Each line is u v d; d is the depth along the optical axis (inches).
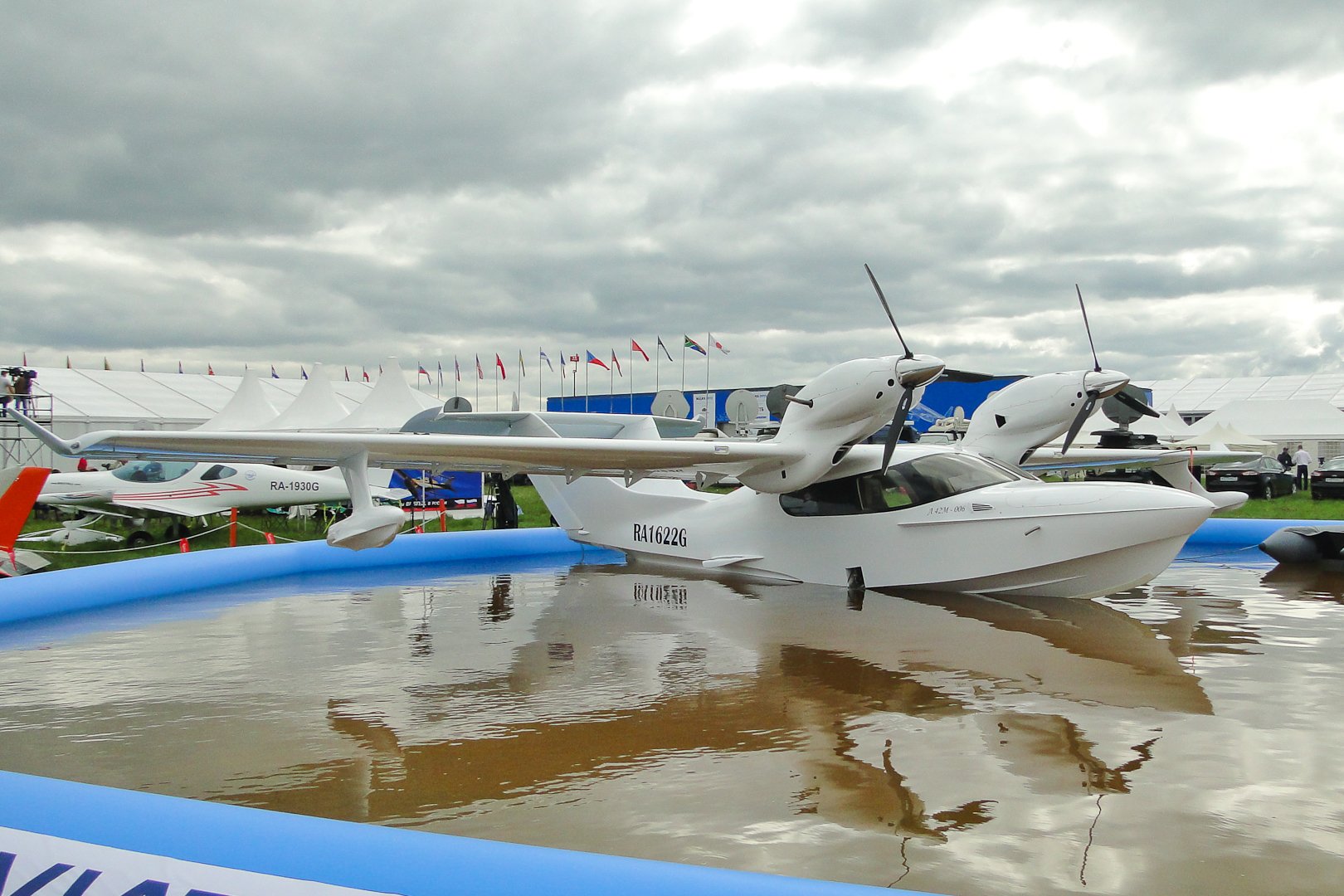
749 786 167.8
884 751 185.9
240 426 949.2
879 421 412.2
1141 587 414.6
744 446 412.5
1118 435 707.4
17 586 369.4
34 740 203.9
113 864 104.0
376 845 101.2
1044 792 161.6
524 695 238.2
